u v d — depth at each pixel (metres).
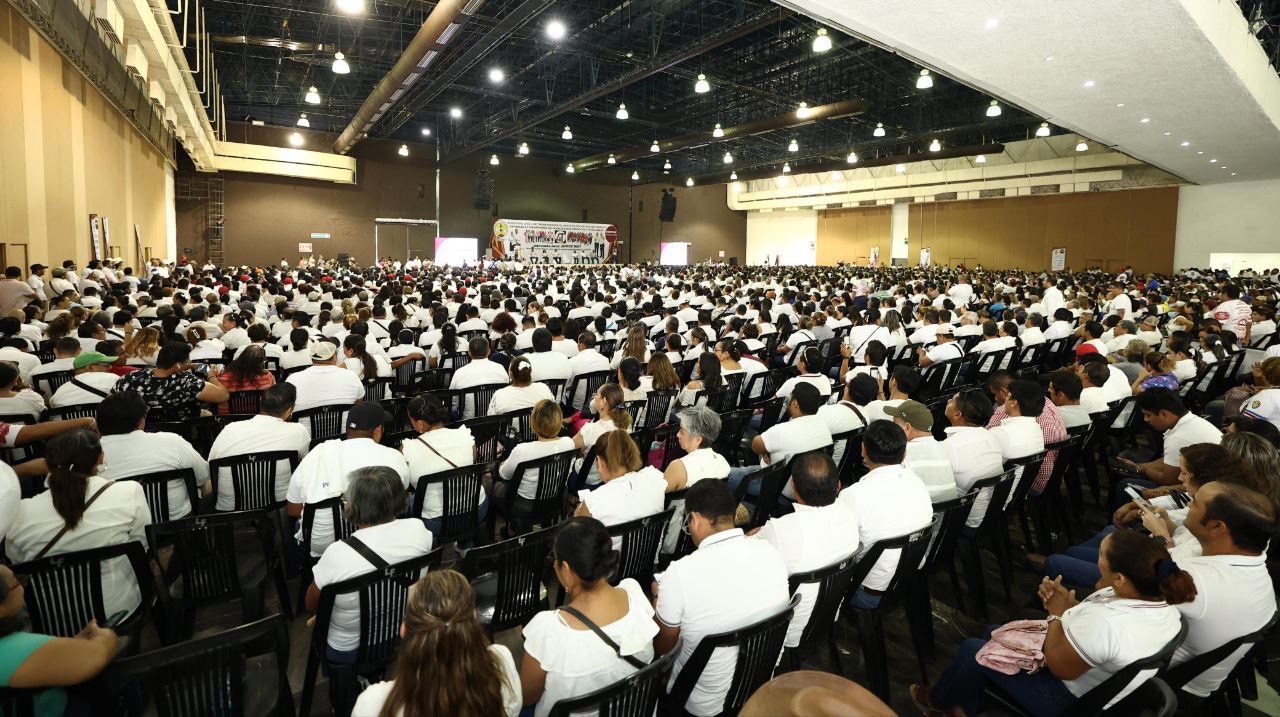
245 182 28.20
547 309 10.82
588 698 1.72
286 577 3.77
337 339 7.79
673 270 28.83
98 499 2.63
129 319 7.55
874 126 26.70
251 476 3.61
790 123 21.09
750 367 6.55
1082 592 3.29
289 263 29.27
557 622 1.96
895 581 2.93
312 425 4.83
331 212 30.11
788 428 4.12
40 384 5.57
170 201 25.30
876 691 2.96
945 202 33.59
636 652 1.99
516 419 4.95
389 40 18.55
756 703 0.94
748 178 37.03
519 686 1.80
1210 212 25.41
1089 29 7.82
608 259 37.00
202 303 10.31
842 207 37.94
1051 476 4.27
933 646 3.29
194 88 16.52
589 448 4.21
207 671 1.90
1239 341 9.55
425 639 1.51
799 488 2.73
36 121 10.87
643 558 3.12
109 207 15.27
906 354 8.53
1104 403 5.02
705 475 3.52
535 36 17.20
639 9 16.70
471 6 11.38
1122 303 11.65
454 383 5.95
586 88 23.38
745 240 43.53
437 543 3.60
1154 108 11.77
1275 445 3.51
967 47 8.48
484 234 34.31
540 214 36.22
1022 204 30.83
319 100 18.36
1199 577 2.30
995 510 3.61
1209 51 8.57
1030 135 28.11
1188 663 2.23
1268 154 16.84
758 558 2.33
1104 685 2.03
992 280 21.64
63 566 2.44
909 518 2.96
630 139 31.97
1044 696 2.28
